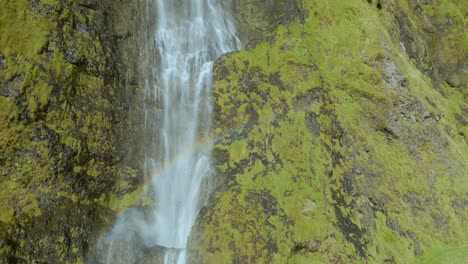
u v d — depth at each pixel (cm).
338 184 1059
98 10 1014
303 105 1123
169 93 1120
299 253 920
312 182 1016
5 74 802
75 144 880
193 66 1184
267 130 1062
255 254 852
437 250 1081
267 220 909
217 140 1060
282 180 995
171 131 1095
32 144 815
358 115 1176
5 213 759
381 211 1088
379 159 1146
